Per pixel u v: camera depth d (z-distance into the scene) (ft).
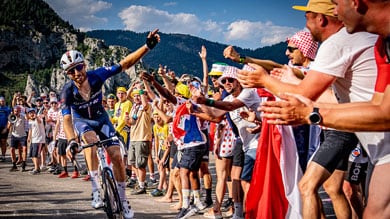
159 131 25.64
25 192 24.13
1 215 16.97
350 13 5.76
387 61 6.28
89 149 15.20
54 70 533.96
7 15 572.92
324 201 20.92
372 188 7.39
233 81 15.19
